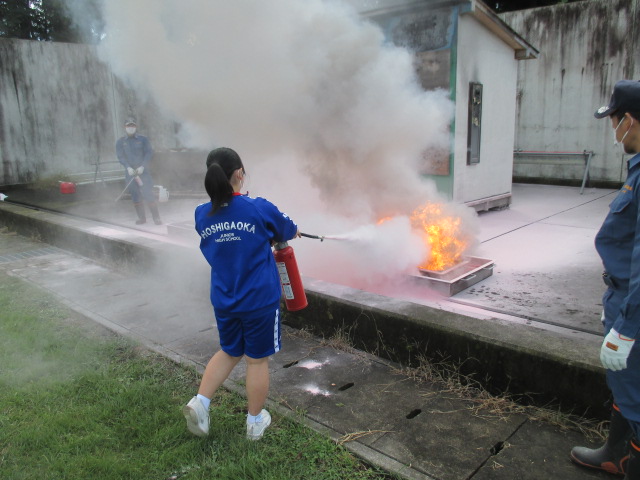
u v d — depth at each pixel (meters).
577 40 9.61
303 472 2.28
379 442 2.46
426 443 2.44
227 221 2.47
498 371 2.80
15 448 2.48
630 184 1.85
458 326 2.98
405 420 2.64
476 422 2.60
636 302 1.65
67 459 2.40
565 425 2.52
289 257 2.87
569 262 5.22
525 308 4.07
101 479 2.25
